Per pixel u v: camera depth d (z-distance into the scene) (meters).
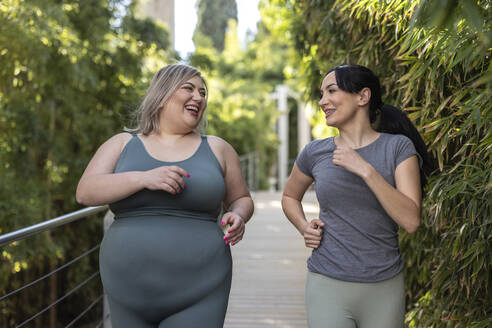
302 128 13.77
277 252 5.83
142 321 1.49
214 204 1.51
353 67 1.53
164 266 1.44
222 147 1.62
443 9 0.83
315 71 3.41
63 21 4.89
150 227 1.46
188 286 1.45
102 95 6.49
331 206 1.52
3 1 4.38
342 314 1.47
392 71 2.41
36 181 5.66
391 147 1.50
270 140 13.34
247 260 5.43
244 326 3.38
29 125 5.25
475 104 1.52
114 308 1.50
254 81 14.62
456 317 1.93
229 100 12.40
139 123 1.61
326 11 2.91
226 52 16.22
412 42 1.63
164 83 1.53
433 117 1.90
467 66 1.45
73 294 7.26
